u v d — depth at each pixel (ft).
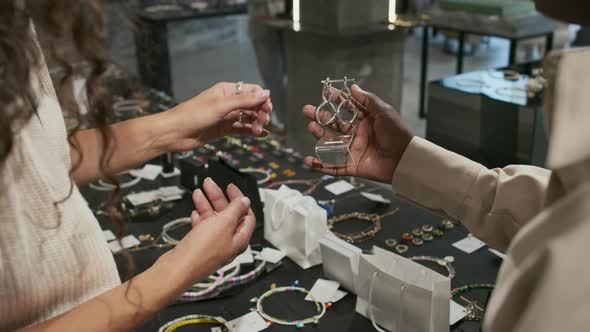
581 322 1.59
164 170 7.50
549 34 13.05
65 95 2.66
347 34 10.23
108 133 2.66
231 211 3.08
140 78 11.87
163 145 4.04
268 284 5.30
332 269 5.17
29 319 2.69
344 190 7.06
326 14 10.45
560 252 1.66
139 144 3.93
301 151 11.44
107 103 2.59
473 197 3.50
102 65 2.44
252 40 14.16
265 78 14.37
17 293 2.59
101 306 2.62
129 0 2.55
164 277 2.76
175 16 15.05
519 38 12.69
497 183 3.39
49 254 2.69
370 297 4.62
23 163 2.60
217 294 5.14
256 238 5.75
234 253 3.06
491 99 8.38
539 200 3.18
